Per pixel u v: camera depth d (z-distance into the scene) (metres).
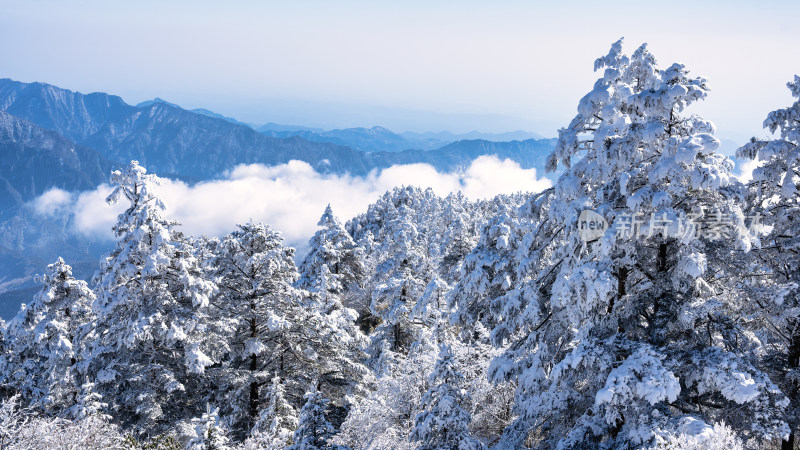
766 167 14.22
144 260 21.23
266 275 24.19
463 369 17.47
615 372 10.09
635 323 11.90
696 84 11.32
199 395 24.47
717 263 11.83
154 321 20.92
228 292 25.16
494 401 17.92
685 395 11.34
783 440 13.46
